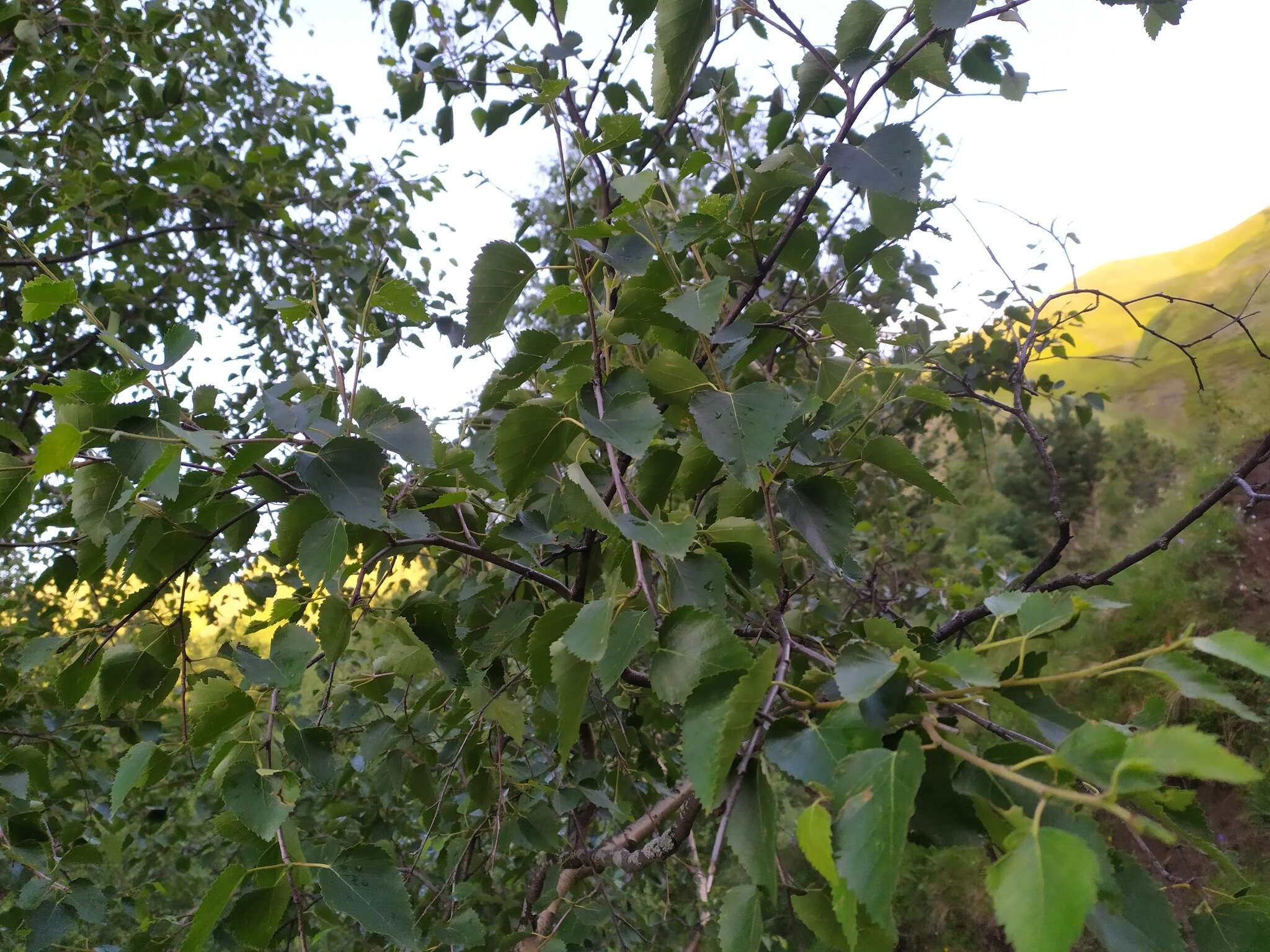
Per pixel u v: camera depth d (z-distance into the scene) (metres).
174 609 1.12
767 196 1.15
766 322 1.28
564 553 1.54
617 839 1.49
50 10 2.86
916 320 2.56
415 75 1.94
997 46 1.36
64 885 1.45
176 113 3.44
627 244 1.08
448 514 1.45
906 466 1.05
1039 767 0.58
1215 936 0.57
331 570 0.90
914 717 0.58
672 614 0.69
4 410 3.33
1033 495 6.60
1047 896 0.40
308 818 2.61
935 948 3.86
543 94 0.97
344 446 0.91
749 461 0.86
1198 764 0.41
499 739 1.68
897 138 1.03
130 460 0.83
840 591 2.66
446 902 1.64
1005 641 0.59
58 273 2.95
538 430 0.92
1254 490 1.38
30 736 2.13
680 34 1.11
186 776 2.67
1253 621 4.26
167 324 3.70
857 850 0.47
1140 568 5.01
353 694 1.83
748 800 0.59
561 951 1.36
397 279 0.99
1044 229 1.83
